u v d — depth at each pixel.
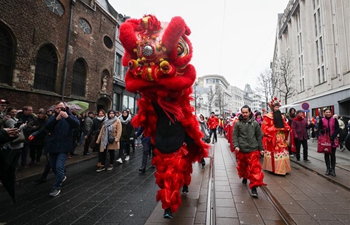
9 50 9.48
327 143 5.37
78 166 7.14
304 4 24.38
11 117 5.48
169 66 2.61
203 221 2.99
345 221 2.92
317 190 4.28
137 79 2.81
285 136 5.71
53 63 11.90
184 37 2.97
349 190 4.27
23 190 4.59
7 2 9.20
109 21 17.17
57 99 11.84
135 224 2.98
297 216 3.08
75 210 3.50
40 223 3.04
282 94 33.12
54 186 4.25
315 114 20.84
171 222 2.96
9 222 3.08
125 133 7.73
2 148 2.58
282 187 4.49
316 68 21.45
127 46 2.80
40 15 10.84
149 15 2.86
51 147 4.30
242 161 4.57
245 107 4.48
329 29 18.27
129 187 4.80
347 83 15.66
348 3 15.61
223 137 19.92
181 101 3.08
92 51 14.98
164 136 2.98
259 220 2.99
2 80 9.20
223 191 4.30
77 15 13.57
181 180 2.93
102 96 15.99
